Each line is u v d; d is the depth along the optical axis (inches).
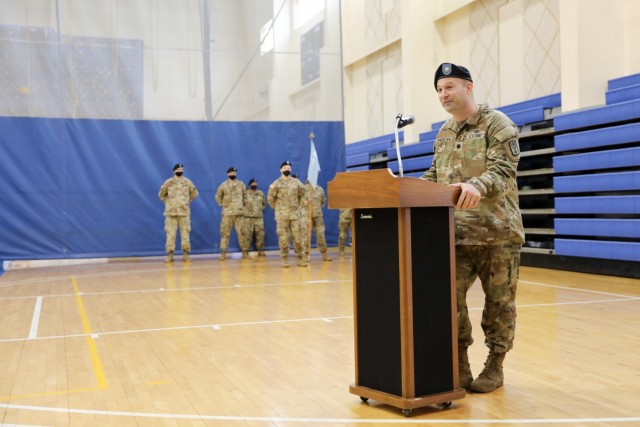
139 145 566.6
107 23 562.6
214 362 187.3
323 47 617.0
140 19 570.9
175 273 461.7
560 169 423.5
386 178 129.2
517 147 142.9
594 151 407.8
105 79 560.4
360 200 135.9
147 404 146.8
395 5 642.2
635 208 369.1
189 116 581.9
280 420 132.4
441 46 594.9
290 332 230.1
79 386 164.7
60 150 547.2
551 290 325.4
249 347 206.8
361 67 729.0
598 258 396.8
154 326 251.3
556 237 438.3
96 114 557.3
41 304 321.1
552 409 135.0
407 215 131.1
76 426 132.0
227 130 591.2
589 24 411.5
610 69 416.2
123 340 225.1
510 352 188.7
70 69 551.8
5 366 189.9
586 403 138.9
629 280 363.9
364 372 142.2
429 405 139.6
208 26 587.8
